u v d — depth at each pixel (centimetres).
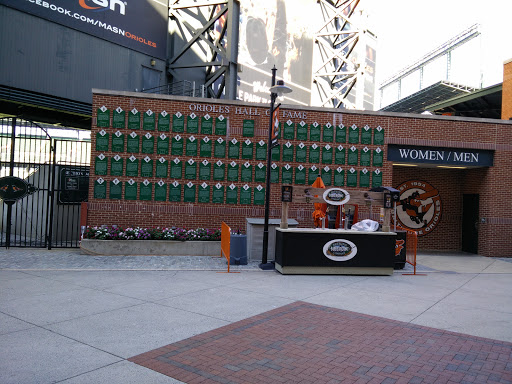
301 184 1441
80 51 1764
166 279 970
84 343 555
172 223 1384
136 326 630
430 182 1711
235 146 1418
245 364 502
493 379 477
